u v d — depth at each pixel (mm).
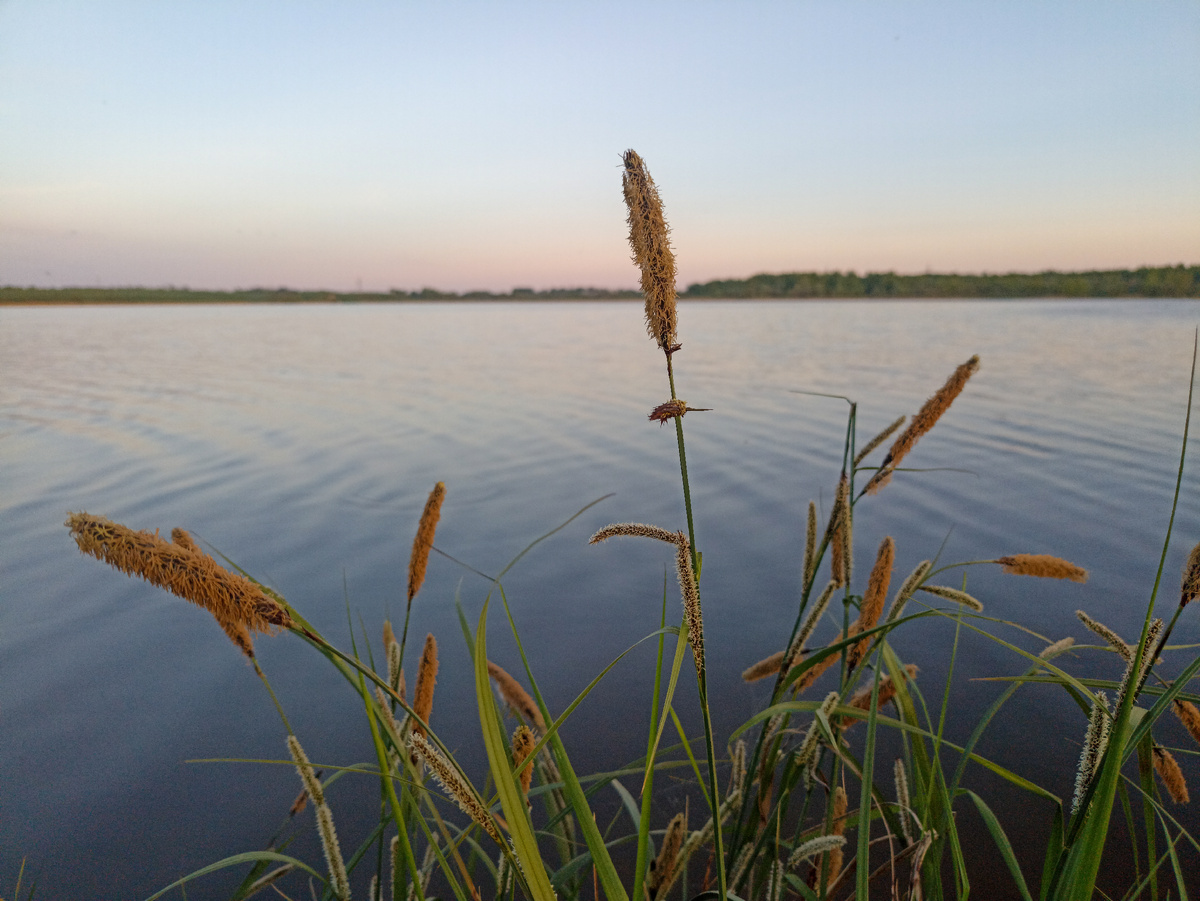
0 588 7777
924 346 34812
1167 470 11562
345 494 11211
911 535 8828
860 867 1285
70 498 11078
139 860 3877
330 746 4918
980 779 4250
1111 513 9430
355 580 7801
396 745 1323
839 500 1983
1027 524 9102
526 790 1620
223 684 5758
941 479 11320
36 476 12406
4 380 25828
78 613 7160
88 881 3721
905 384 21828
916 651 5957
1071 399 18609
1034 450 13039
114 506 10602
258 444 14969
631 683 5613
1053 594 6953
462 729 5027
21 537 9359
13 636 6672
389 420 17719
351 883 3559
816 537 2066
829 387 21547
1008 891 3416
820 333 46156
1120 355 29062
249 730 5113
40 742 4996
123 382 25281
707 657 6020
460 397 21625
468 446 14711
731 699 5344
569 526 9594
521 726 1632
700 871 3408
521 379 25953
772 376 24688
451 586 7641
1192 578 1128
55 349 40125
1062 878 1249
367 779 4551
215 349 40719
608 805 4137
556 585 7660
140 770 4676
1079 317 61906
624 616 6863
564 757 1243
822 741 2188
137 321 78438
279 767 4688
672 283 1075
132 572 949
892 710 2488
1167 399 18359
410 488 11570
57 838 4059
